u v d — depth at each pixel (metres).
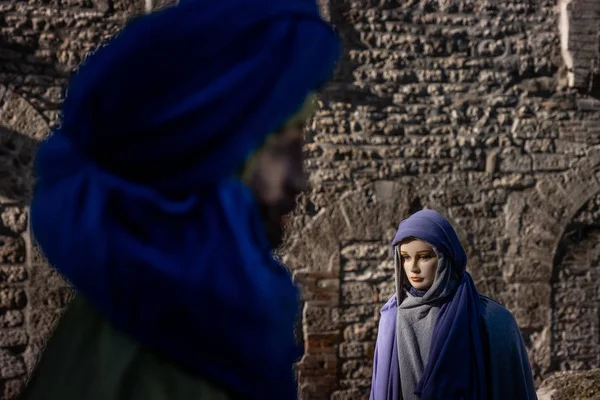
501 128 6.30
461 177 6.22
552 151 6.36
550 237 6.34
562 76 6.37
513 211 6.29
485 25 6.27
